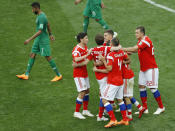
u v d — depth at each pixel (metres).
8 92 28.17
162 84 29.39
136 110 25.48
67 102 26.70
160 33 39.53
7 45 36.91
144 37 23.91
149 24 41.88
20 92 28.23
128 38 38.56
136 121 23.77
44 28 29.22
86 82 24.41
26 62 33.72
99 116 23.75
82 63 23.27
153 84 24.28
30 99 27.11
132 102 24.12
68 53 35.53
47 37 29.66
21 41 37.91
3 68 32.38
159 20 42.94
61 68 32.69
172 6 47.44
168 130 22.59
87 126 23.28
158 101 24.59
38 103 26.52
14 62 33.62
